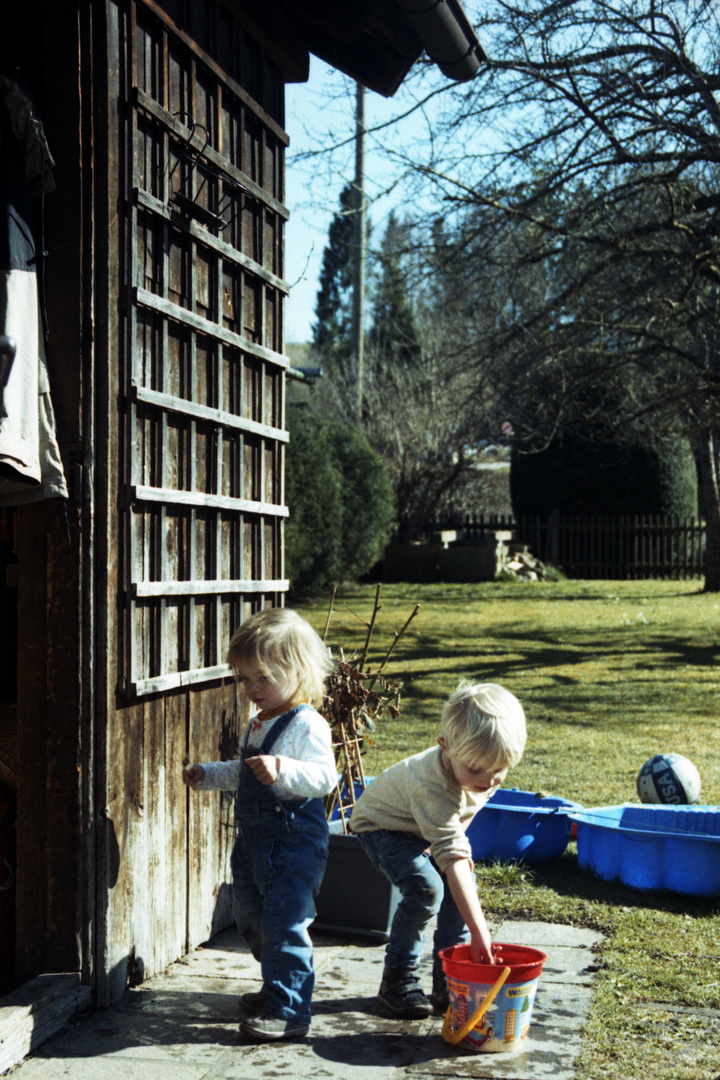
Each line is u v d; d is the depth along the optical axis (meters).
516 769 6.82
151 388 3.49
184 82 3.73
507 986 3.00
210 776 3.35
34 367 3.03
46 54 3.24
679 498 24.56
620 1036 3.12
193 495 3.72
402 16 4.46
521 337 13.02
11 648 4.09
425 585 21.98
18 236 3.03
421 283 13.19
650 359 14.06
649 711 9.12
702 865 4.45
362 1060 2.98
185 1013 3.26
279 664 3.21
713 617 16.28
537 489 25.50
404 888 3.31
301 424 17.53
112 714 3.24
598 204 11.44
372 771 6.65
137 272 3.38
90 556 3.21
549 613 17.06
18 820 3.27
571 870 4.95
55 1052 2.97
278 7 4.56
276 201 4.46
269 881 3.17
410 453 25.94
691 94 11.16
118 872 3.29
